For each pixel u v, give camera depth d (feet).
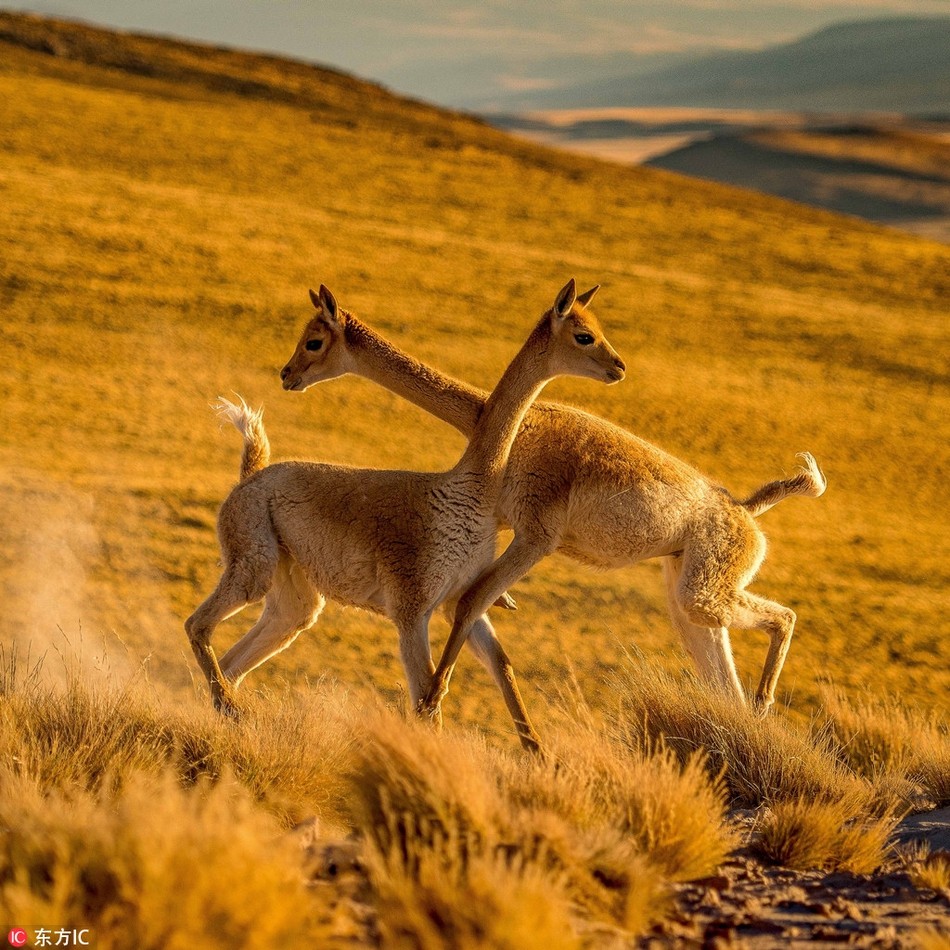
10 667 106.11
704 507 122.42
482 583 113.60
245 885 46.37
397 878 51.39
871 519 578.25
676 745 104.47
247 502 117.50
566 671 313.32
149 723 91.71
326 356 120.67
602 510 117.19
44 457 480.23
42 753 81.10
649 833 67.56
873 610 432.66
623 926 55.01
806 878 69.72
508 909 47.37
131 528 406.62
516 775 76.95
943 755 110.42
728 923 57.21
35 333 643.45
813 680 342.44
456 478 113.50
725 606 123.65
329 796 82.99
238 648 123.24
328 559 114.62
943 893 65.46
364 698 98.07
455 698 274.77
